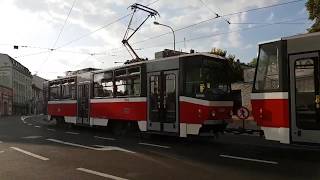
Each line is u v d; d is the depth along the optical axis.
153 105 18.72
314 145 12.16
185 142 18.05
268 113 13.28
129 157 13.62
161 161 12.72
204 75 16.98
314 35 12.30
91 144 17.39
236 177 10.13
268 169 11.16
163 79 18.25
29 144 17.47
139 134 20.59
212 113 16.75
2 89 92.56
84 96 25.31
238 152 14.61
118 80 21.50
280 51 13.00
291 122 12.67
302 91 12.47
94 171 11.18
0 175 10.80
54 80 30.66
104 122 22.69
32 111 115.94
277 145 16.69
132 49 26.52
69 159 13.27
